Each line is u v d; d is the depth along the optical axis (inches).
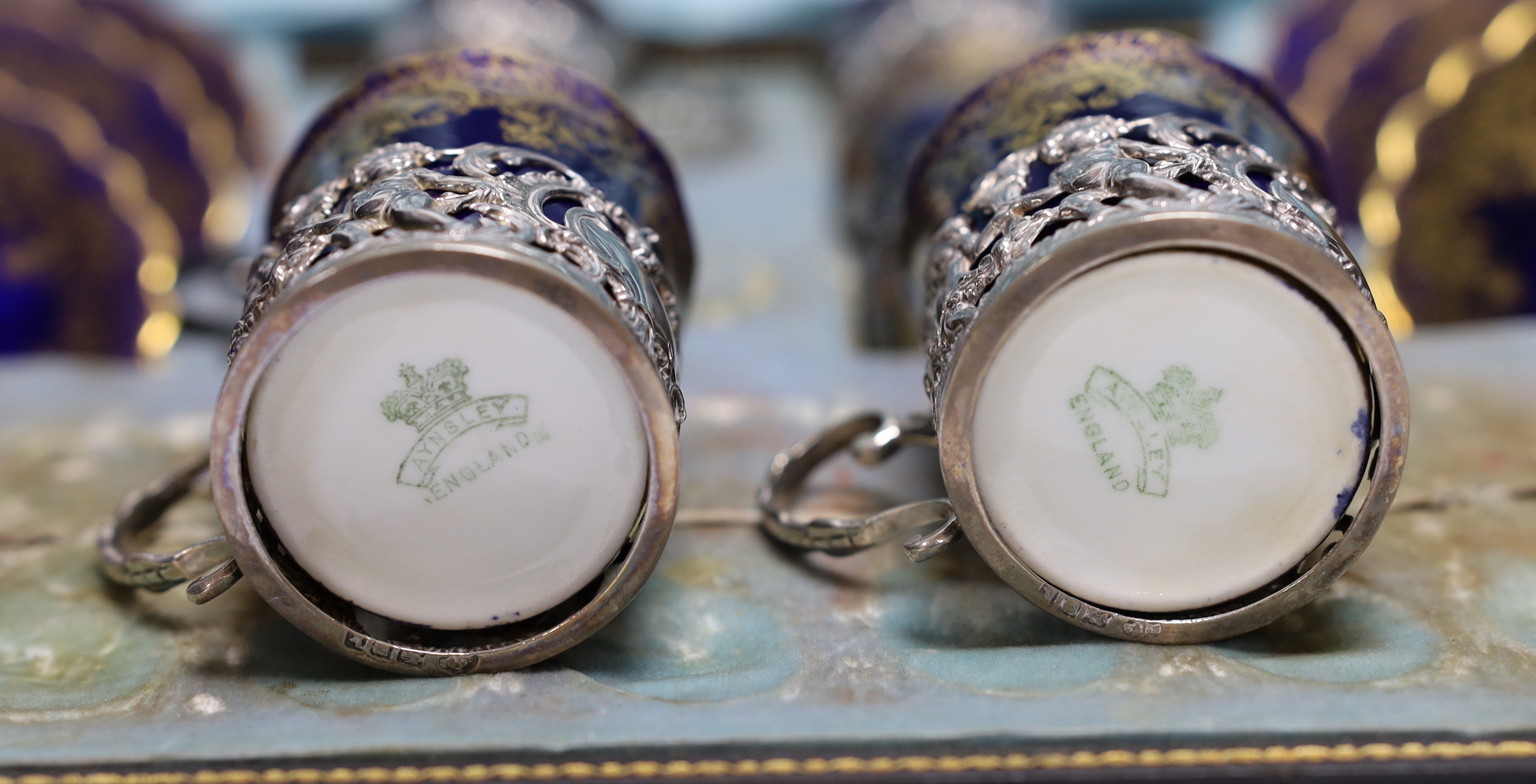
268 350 10.2
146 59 20.1
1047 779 10.2
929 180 12.1
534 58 12.1
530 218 10.5
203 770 10.2
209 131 21.6
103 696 10.8
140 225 17.8
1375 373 10.4
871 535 11.2
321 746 10.2
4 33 17.5
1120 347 10.5
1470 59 16.7
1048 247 10.3
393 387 10.4
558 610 10.8
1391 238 17.3
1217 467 10.6
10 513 12.6
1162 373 10.5
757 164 25.7
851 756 10.3
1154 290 10.4
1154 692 10.5
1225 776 10.2
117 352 17.3
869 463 12.2
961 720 10.3
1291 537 10.7
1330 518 10.7
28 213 16.8
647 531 10.5
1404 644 10.9
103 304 17.3
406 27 25.5
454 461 10.5
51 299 17.0
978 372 10.4
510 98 11.6
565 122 11.6
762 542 12.1
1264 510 10.7
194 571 10.8
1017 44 20.5
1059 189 10.8
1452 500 12.2
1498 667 10.7
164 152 19.9
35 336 17.0
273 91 27.4
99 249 17.3
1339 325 10.4
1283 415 10.6
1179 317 10.4
